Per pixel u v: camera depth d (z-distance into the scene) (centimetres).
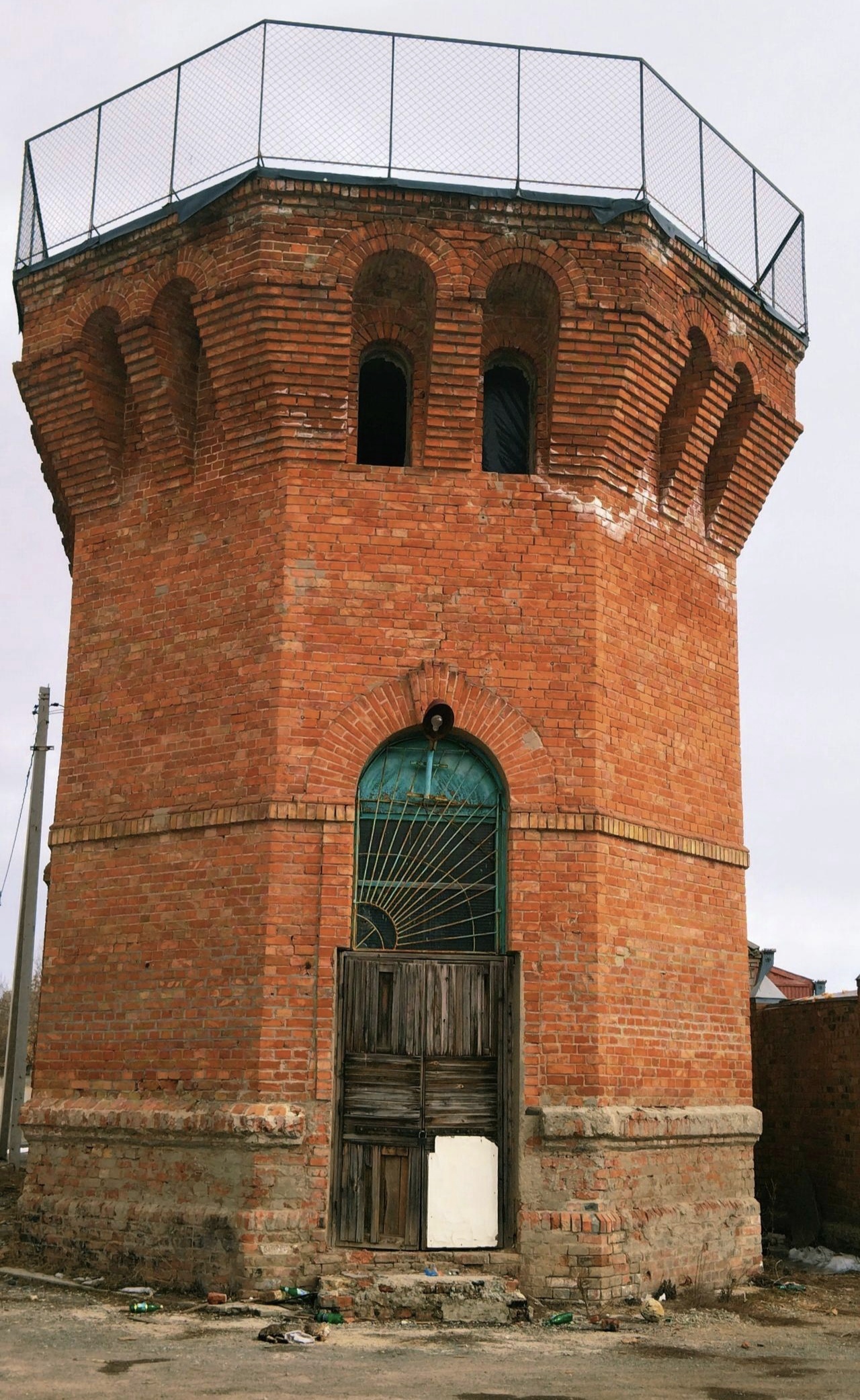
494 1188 1259
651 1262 1283
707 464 1565
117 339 1489
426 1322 1144
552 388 1391
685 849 1437
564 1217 1234
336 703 1313
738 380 1552
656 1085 1344
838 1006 1744
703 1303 1288
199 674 1375
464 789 1345
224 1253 1202
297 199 1359
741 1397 916
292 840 1277
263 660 1324
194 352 1459
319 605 1331
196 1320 1116
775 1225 1847
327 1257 1203
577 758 1336
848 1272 1544
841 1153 1708
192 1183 1248
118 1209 1286
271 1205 1204
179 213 1402
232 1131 1215
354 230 1362
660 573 1480
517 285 1423
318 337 1349
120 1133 1302
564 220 1391
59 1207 1328
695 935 1438
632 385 1402
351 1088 1260
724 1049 1448
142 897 1362
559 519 1388
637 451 1441
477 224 1380
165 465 1453
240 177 1364
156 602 1432
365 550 1350
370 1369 960
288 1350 1016
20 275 1549
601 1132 1250
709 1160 1398
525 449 1453
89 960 1389
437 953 1300
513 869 1305
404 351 1448
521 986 1283
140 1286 1236
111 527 1497
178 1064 1293
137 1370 934
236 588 1366
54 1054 1392
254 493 1375
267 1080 1227
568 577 1376
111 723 1436
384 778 1333
